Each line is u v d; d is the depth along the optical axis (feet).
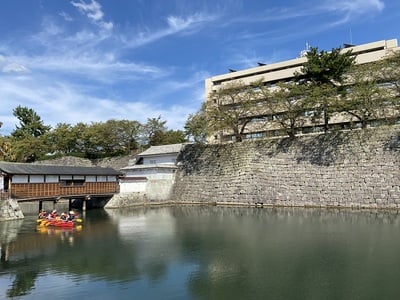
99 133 183.93
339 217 84.58
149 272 44.47
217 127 138.82
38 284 40.63
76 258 51.44
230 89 138.92
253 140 132.77
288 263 46.55
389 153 100.53
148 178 140.26
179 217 94.79
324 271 42.78
